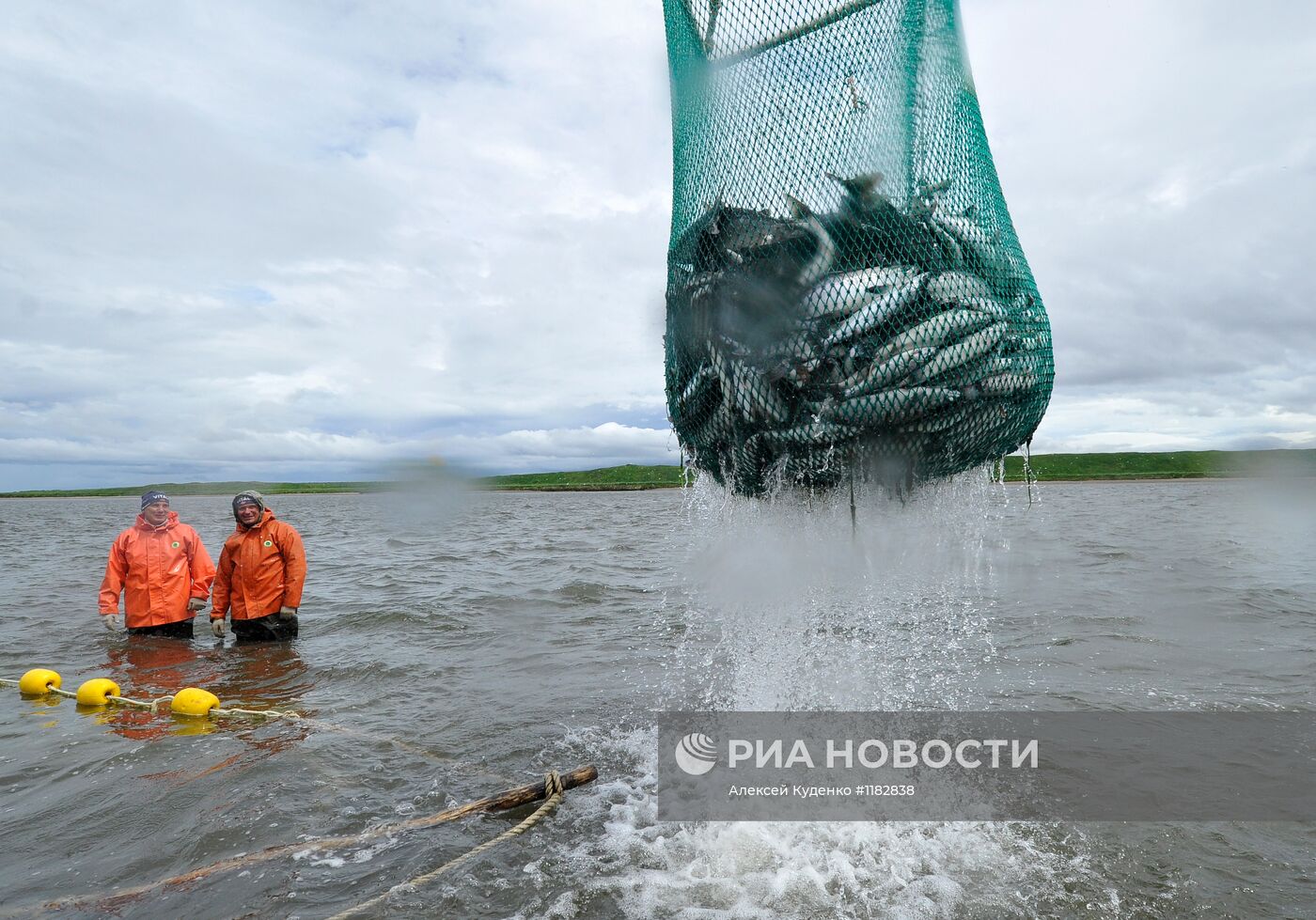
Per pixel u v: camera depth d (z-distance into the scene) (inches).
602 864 166.1
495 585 537.0
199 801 195.6
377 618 423.8
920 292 144.1
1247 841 169.6
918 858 166.4
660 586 519.2
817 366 144.6
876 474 153.9
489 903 151.5
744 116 163.6
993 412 151.4
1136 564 573.9
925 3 165.8
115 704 277.7
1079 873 158.7
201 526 1481.3
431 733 244.5
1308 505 1370.6
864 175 152.3
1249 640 339.9
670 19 185.3
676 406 169.6
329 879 159.9
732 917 146.1
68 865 165.5
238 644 370.0
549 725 249.8
